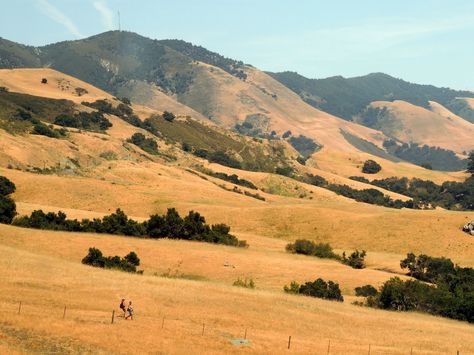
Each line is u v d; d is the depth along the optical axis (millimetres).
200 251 106875
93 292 62812
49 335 44688
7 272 65000
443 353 56969
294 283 87438
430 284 105375
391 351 55281
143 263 95125
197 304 64688
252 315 63312
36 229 105125
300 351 50500
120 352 43406
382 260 122938
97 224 112750
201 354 45438
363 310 78875
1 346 40094
